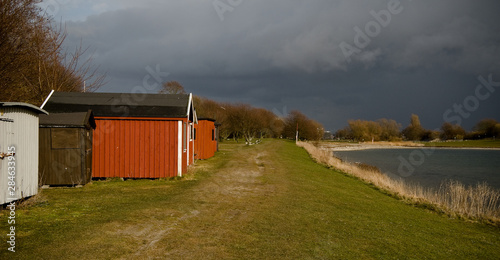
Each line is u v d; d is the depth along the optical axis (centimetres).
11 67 1617
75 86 2266
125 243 584
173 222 737
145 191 1126
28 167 851
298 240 670
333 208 1044
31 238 580
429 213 1246
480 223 1137
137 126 1423
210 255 555
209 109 5906
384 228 866
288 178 1627
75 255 516
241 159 2400
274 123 7544
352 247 667
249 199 1053
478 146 8856
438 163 4566
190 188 1204
